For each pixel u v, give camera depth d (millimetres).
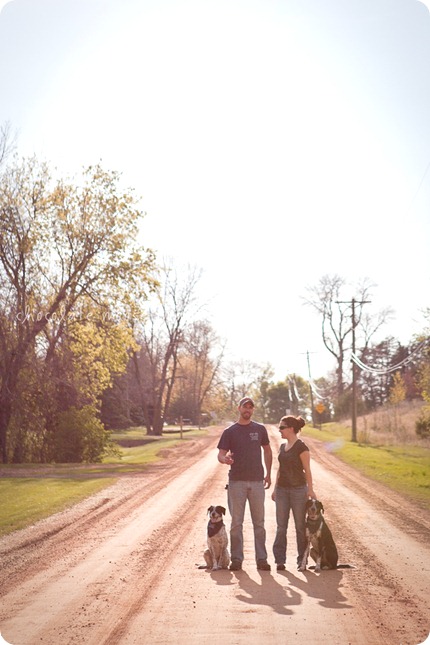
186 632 7500
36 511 17484
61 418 38125
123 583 9820
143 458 39062
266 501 18344
